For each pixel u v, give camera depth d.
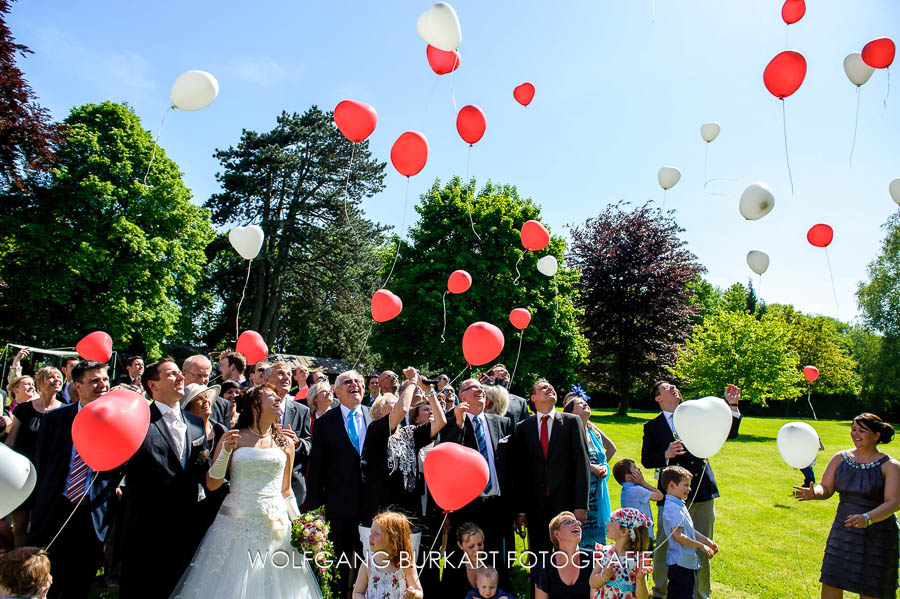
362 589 3.41
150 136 22.25
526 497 4.41
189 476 3.66
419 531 4.03
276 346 30.59
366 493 4.09
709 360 24.25
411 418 4.46
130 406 2.92
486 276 20.38
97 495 3.93
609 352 29.09
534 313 20.52
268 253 25.55
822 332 37.72
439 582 3.94
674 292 28.53
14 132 15.09
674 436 4.70
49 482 3.76
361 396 4.52
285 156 25.22
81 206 19.77
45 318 19.70
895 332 29.31
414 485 4.07
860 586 3.80
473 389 4.33
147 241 20.70
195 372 4.40
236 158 26.20
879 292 29.80
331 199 26.03
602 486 4.82
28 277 18.84
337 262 26.73
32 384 5.34
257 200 25.75
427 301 19.83
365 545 3.98
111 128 21.33
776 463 12.62
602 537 4.64
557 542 3.59
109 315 19.89
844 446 15.77
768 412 35.59
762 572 5.34
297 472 4.73
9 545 3.85
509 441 4.46
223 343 29.03
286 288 27.00
